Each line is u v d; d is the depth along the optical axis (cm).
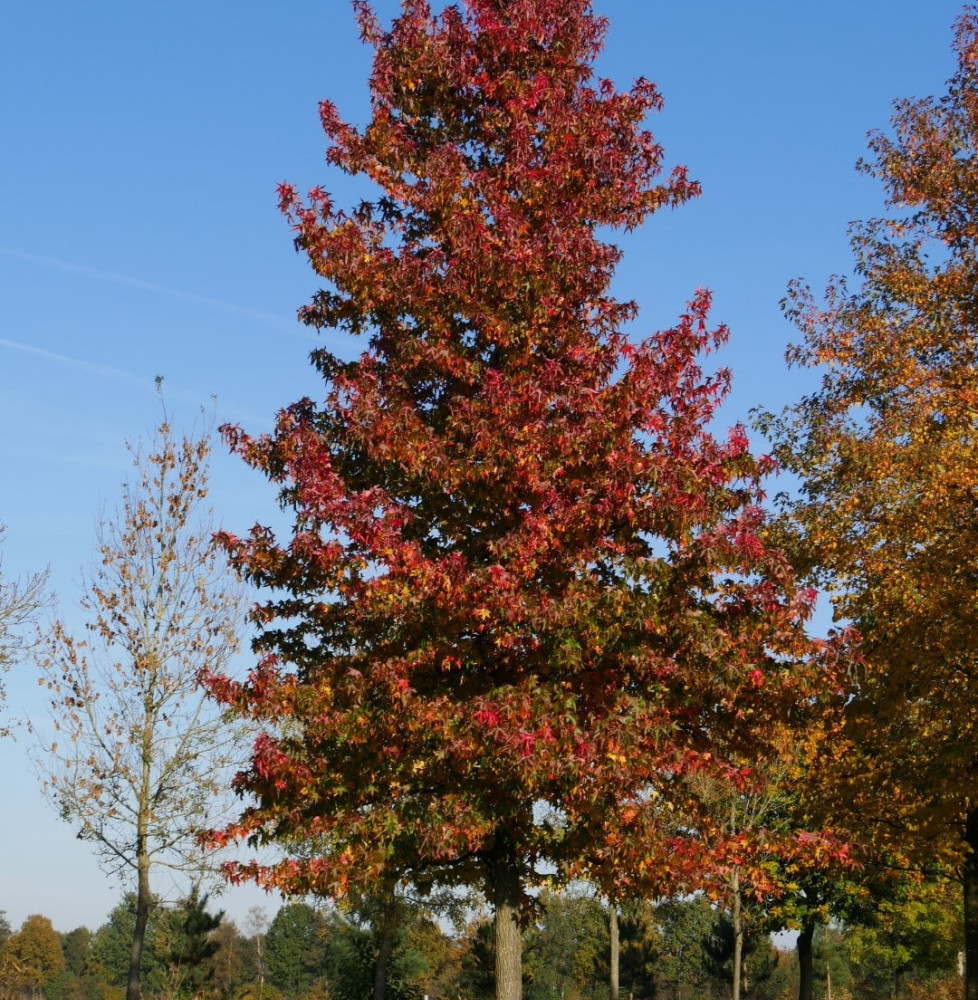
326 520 1079
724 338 1141
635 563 1024
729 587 1098
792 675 1062
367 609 1077
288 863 1072
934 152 1867
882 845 1752
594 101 1273
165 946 3959
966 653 1513
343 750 1085
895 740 1619
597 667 1051
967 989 1669
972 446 1602
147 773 2173
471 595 1017
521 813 1076
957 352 1780
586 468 1068
